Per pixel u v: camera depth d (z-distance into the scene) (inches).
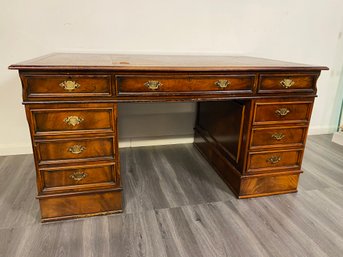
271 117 58.4
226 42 86.5
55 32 73.6
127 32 77.9
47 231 50.6
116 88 48.1
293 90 57.7
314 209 60.0
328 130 110.7
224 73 52.9
